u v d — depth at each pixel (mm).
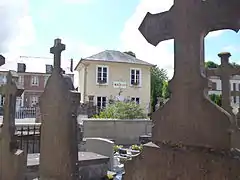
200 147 1472
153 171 1735
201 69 1542
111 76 27172
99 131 11969
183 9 1670
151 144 1785
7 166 3688
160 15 1845
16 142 3742
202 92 1509
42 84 41469
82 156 5289
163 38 1838
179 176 1561
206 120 1463
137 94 27844
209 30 1565
